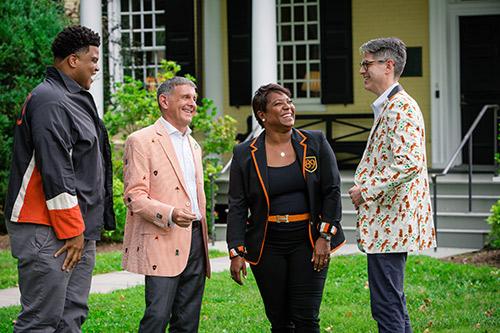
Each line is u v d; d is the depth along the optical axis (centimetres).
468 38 1430
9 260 1052
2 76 1266
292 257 534
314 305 534
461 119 1435
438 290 831
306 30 1507
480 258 1027
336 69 1467
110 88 1511
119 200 1194
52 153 474
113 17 1549
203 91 1516
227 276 921
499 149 1425
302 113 1498
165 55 1520
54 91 487
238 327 703
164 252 532
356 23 1465
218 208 1308
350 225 1204
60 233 477
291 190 531
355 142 1459
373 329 691
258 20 1235
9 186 494
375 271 524
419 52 1436
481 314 731
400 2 1441
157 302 530
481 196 1180
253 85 1246
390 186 505
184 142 560
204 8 1511
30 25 1298
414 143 504
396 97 516
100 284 912
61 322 507
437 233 1131
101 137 525
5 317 734
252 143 538
